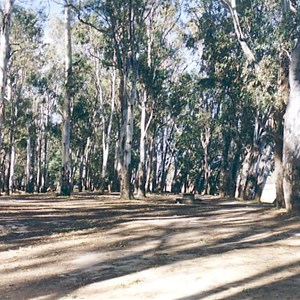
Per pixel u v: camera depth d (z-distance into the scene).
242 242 12.02
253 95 23.56
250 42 23.25
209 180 53.50
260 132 35.03
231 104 35.78
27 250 11.38
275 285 7.56
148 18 38.28
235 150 43.44
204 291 7.21
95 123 56.47
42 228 15.55
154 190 57.56
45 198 33.06
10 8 24.83
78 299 6.97
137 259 10.02
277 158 20.19
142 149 37.22
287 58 20.50
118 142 46.91
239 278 8.05
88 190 60.72
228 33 29.73
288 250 10.75
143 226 15.40
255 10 24.33
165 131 59.19
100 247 11.66
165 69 45.03
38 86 51.53
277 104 20.53
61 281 8.20
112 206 24.69
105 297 7.02
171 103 45.78
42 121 59.09
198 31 35.94
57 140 66.19
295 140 17.14
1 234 14.13
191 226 15.22
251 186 35.91
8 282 8.21
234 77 29.58
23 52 46.91
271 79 21.20
